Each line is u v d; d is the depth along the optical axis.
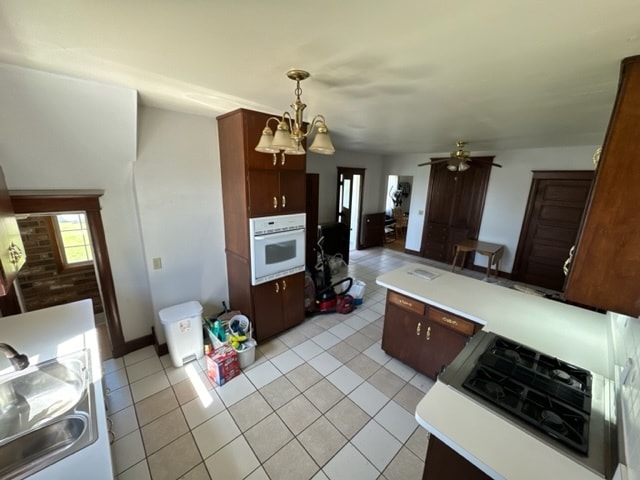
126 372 2.45
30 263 3.11
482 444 0.98
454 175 5.52
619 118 1.05
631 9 0.83
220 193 2.82
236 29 1.00
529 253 4.77
